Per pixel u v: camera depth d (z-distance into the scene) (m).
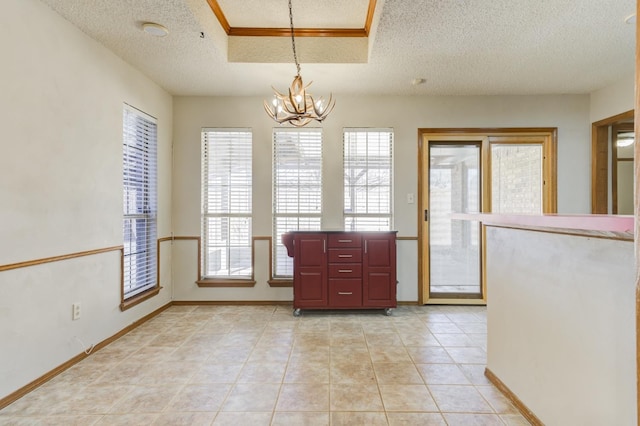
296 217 3.84
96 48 2.55
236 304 3.80
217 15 2.66
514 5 2.10
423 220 3.81
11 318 1.86
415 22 2.29
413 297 3.79
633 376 1.10
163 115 3.60
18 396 1.88
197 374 2.17
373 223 3.83
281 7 2.60
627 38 2.52
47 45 2.10
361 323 3.16
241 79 3.32
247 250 3.85
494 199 3.79
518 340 1.79
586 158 3.74
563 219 1.11
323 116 2.65
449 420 1.69
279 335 2.85
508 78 3.28
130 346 2.63
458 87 3.51
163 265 3.60
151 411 1.77
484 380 2.09
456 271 3.85
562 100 3.73
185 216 3.81
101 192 2.61
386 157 3.83
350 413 1.75
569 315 1.40
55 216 2.16
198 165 3.81
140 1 2.08
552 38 2.51
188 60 2.90
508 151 3.80
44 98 2.08
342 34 2.95
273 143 3.82
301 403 1.84
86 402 1.85
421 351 2.53
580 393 1.34
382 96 3.78
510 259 1.87
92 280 2.51
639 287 0.58
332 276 3.38
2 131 1.80
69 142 2.28
